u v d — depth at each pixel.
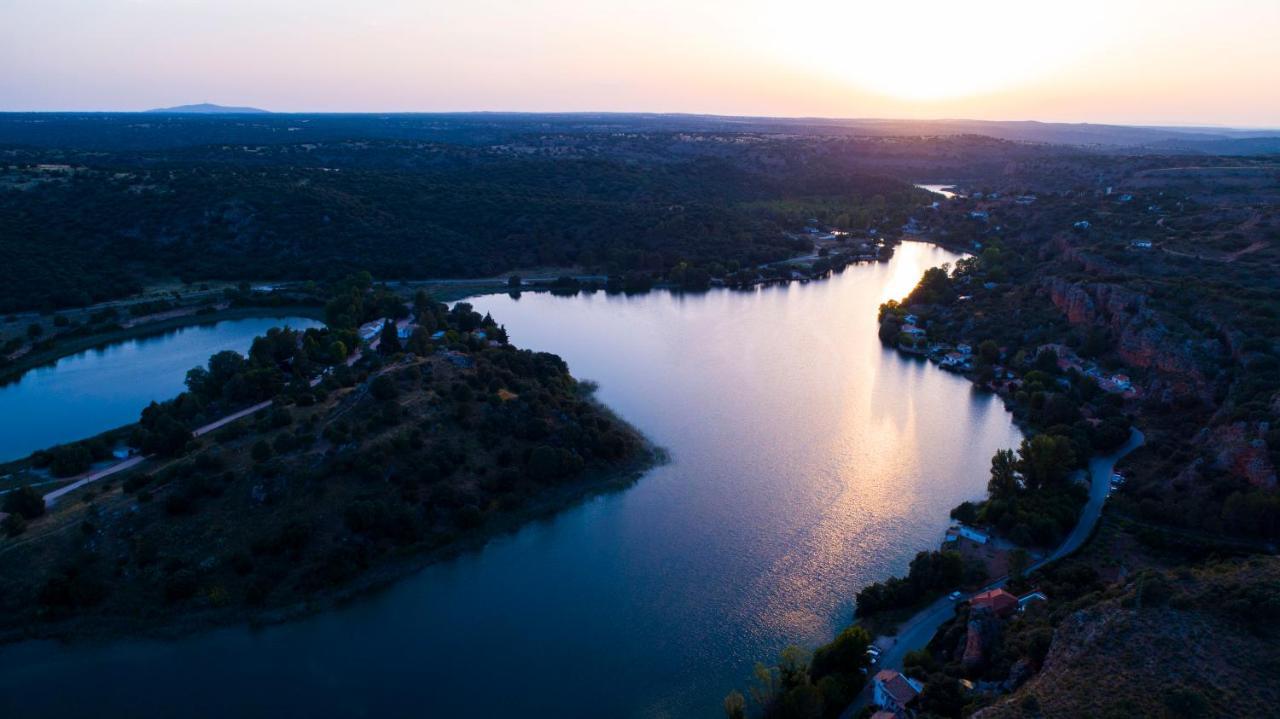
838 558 98.88
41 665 80.19
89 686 77.69
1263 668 60.28
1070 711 57.59
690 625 86.69
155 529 94.31
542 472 113.69
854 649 75.44
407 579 94.44
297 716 74.00
